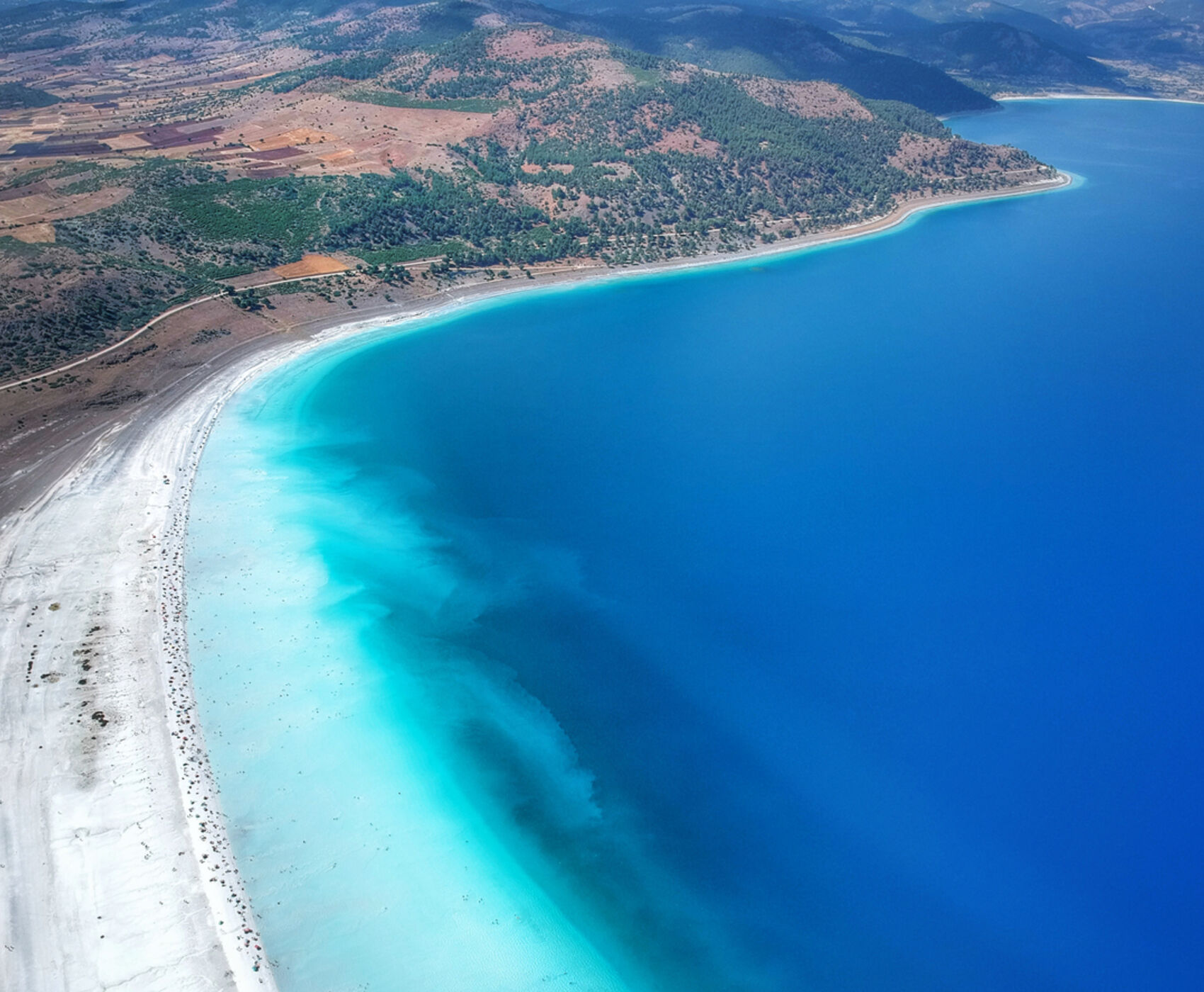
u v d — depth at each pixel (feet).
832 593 333.42
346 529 361.51
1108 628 315.58
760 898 228.63
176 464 389.19
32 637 285.23
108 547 330.95
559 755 266.77
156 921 208.54
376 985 203.00
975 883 231.09
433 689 286.46
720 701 286.25
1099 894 228.02
